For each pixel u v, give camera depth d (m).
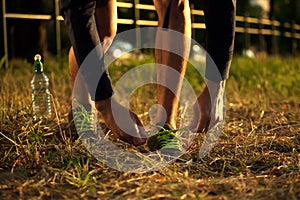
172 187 2.62
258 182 2.74
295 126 4.02
